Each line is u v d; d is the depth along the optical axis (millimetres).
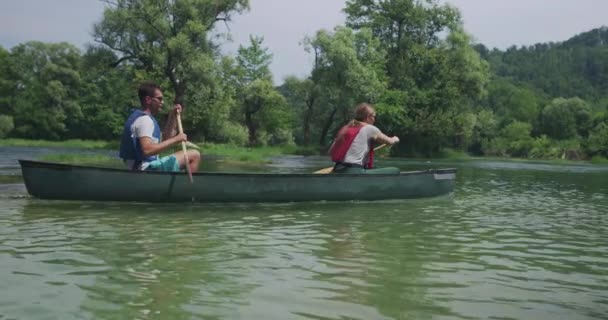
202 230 4082
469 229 4473
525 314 2236
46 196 5359
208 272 2785
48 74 45594
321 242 3701
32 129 45031
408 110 36594
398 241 3824
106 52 30203
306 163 18391
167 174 5379
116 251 3223
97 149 27359
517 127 57469
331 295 2424
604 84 112125
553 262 3264
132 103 30688
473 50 38438
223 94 31344
